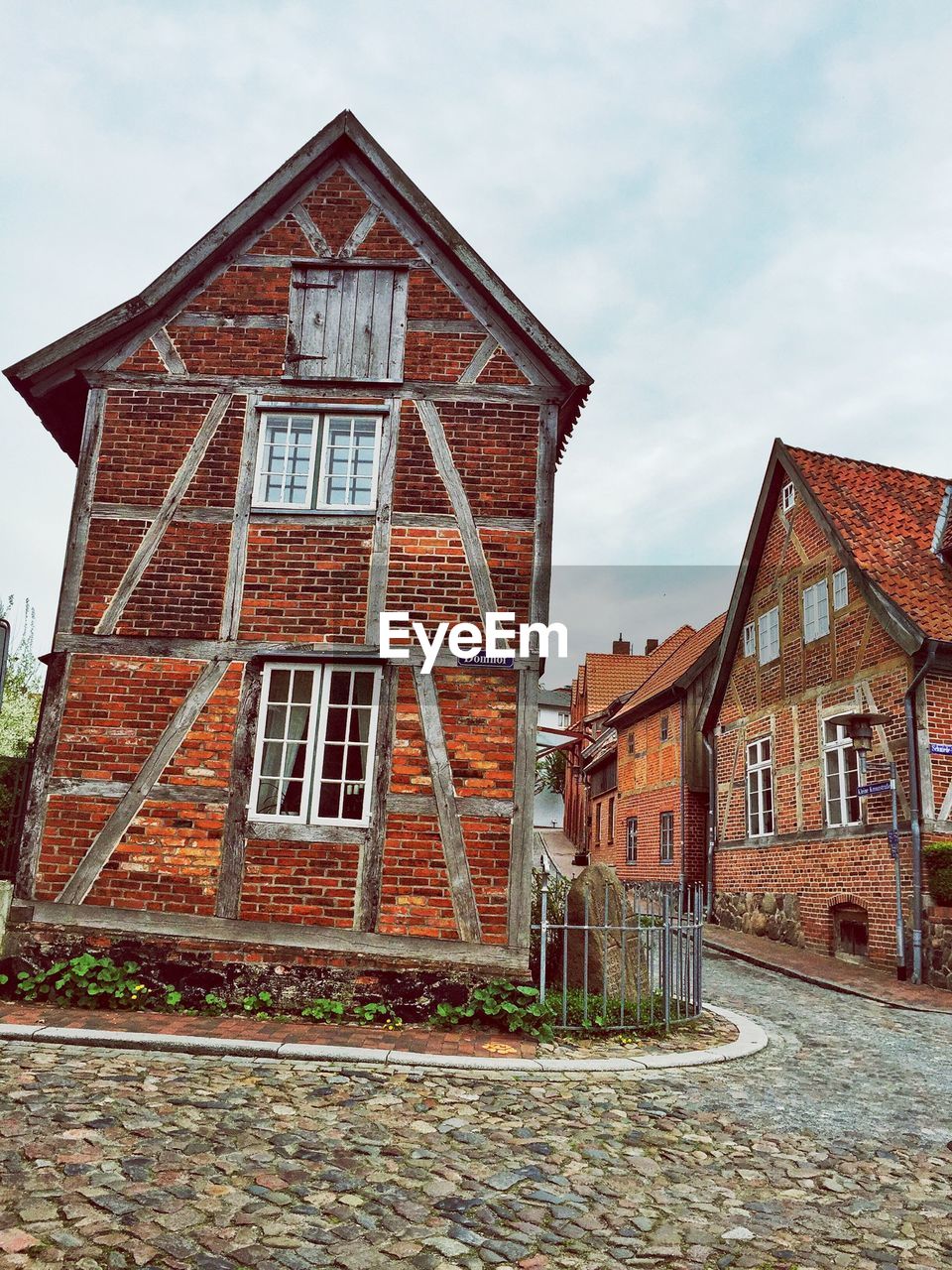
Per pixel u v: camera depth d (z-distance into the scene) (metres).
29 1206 3.83
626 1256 3.87
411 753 8.58
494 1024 8.02
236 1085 5.80
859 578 14.60
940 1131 6.01
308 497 9.26
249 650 8.85
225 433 9.37
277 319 9.62
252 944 8.26
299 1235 3.81
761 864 17.50
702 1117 5.90
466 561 9.00
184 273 9.55
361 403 9.39
